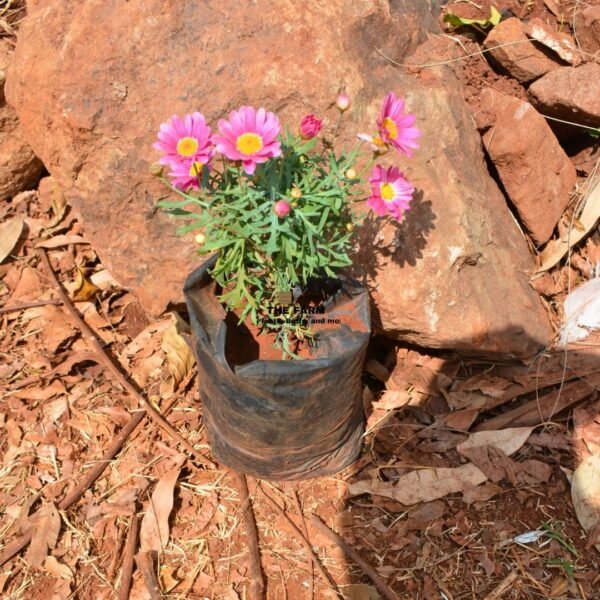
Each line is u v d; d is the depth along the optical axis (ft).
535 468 1.89
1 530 1.82
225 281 1.71
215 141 1.40
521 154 2.13
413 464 1.91
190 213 1.54
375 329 1.99
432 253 1.89
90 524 1.83
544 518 1.81
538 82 2.17
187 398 2.08
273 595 1.70
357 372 1.71
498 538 1.78
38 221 2.54
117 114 1.83
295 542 1.78
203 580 1.73
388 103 1.48
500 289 2.02
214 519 1.84
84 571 1.75
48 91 1.83
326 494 1.88
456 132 2.05
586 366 2.04
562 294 2.21
